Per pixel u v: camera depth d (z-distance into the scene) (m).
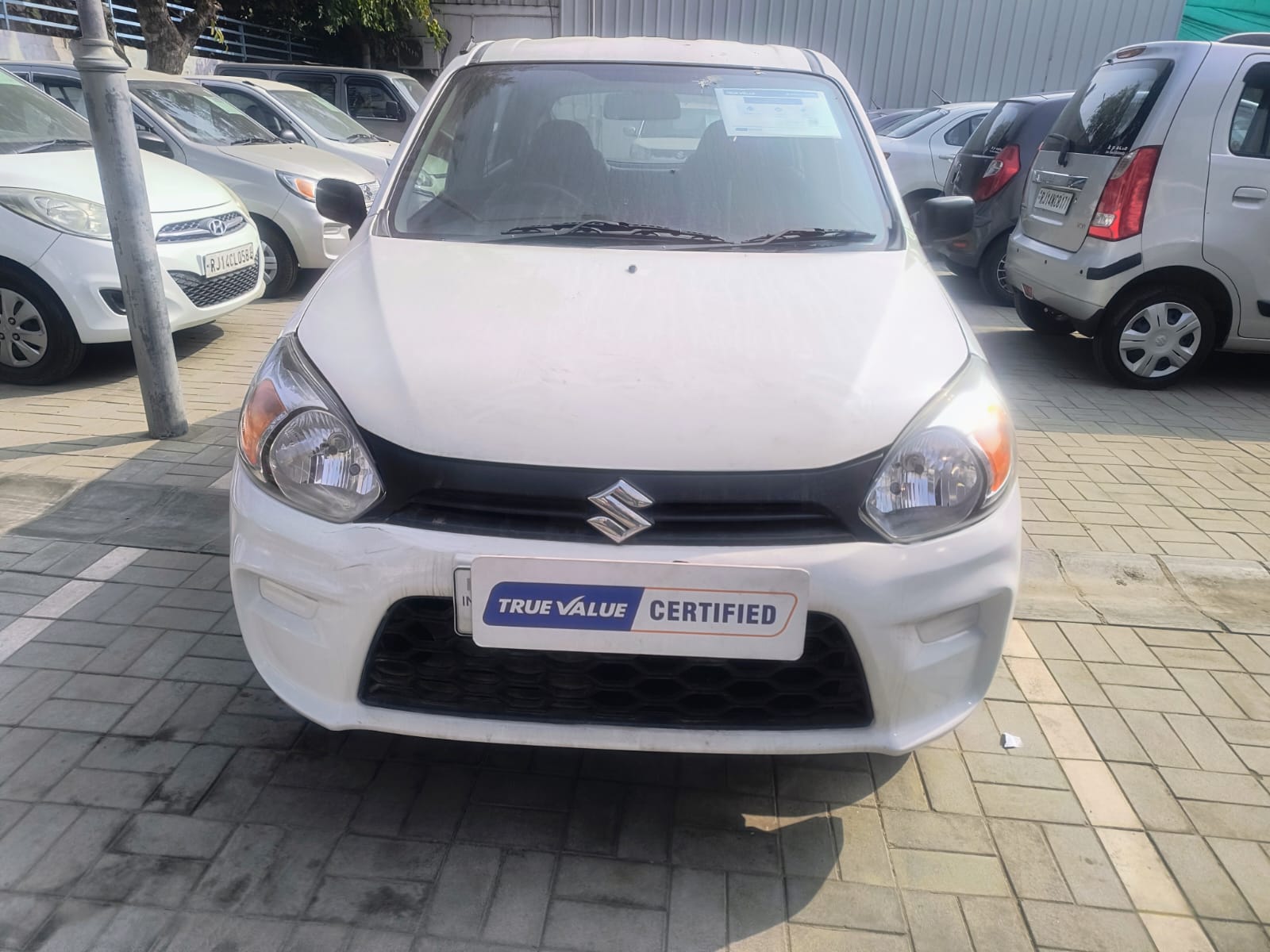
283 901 1.97
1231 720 2.71
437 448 1.88
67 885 1.97
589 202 2.81
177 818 2.16
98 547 3.33
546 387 1.94
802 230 2.76
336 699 1.97
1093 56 14.39
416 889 2.01
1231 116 5.22
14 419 4.46
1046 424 5.19
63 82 7.34
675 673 1.92
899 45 14.57
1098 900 2.07
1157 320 5.64
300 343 2.18
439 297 2.27
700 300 2.28
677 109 3.05
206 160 7.16
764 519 1.86
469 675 1.95
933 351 2.16
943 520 1.94
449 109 3.10
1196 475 4.51
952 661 2.00
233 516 2.08
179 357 5.63
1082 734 2.63
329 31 15.94
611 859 2.12
